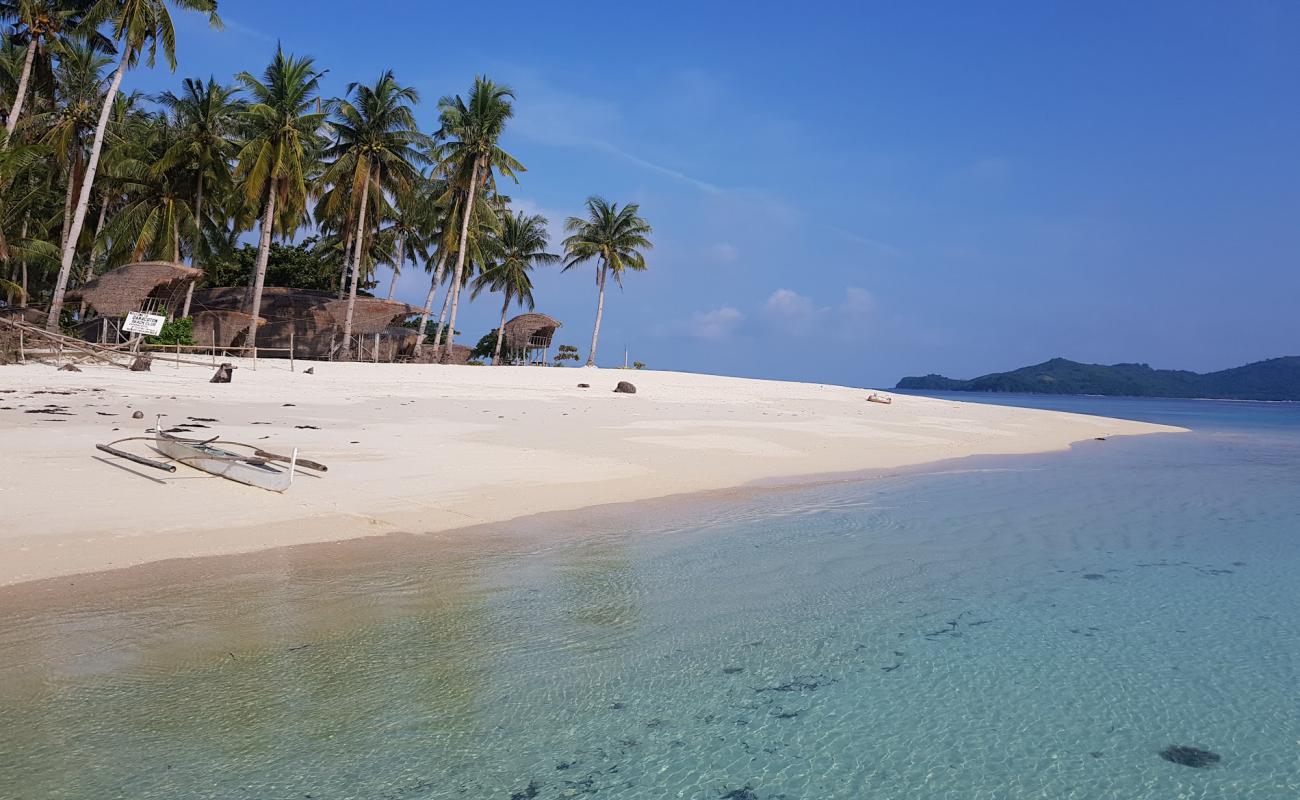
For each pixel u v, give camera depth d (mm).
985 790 3781
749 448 16328
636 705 4520
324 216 43969
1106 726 4473
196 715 4141
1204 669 5285
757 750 4086
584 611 5984
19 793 3379
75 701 4223
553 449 14320
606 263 56750
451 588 6375
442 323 48875
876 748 4152
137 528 7492
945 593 6828
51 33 30609
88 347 24781
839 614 6184
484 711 4355
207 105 36375
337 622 5516
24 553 6566
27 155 29078
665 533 8664
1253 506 11742
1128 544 8898
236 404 17906
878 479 13453
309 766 3713
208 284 49000
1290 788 3836
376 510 8930
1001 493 12328
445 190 44969
